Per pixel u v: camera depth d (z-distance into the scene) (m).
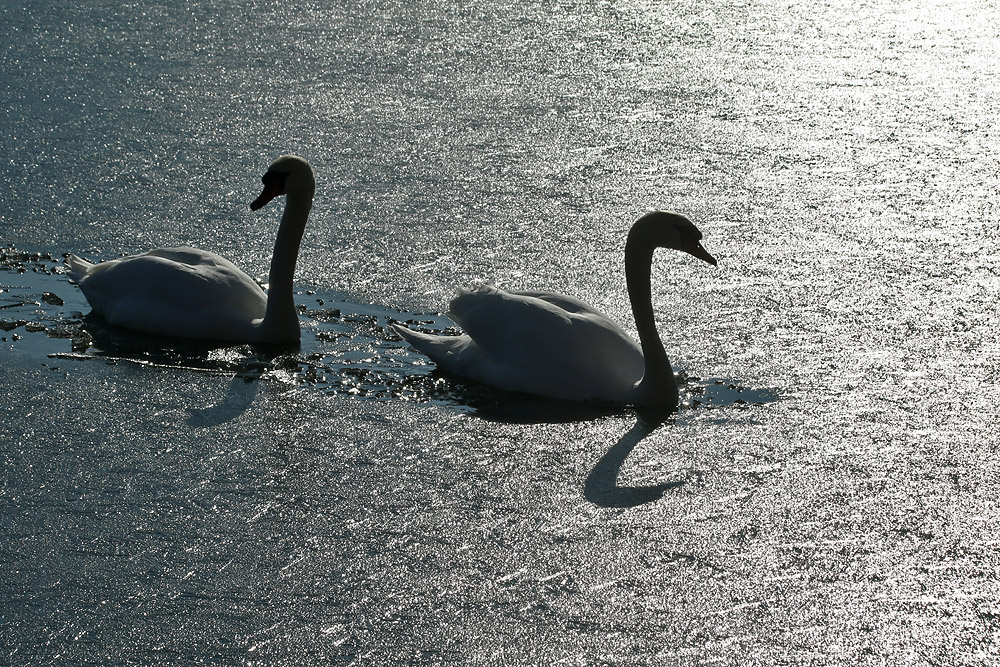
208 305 11.82
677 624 7.82
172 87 20.77
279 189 11.57
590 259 14.42
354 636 7.66
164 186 16.41
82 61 22.05
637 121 19.88
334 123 19.30
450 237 15.01
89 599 7.97
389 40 24.33
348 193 16.41
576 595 8.10
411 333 11.59
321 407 10.61
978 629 7.83
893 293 13.47
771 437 10.27
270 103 20.14
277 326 11.76
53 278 13.30
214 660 7.42
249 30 24.61
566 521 8.97
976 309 13.05
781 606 8.03
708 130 19.52
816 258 14.53
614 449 10.02
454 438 10.14
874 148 18.73
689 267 14.21
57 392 10.73
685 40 25.20
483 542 8.69
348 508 9.09
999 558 8.59
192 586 8.13
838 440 10.24
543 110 20.33
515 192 16.66
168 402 10.62
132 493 9.23
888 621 7.89
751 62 23.61
